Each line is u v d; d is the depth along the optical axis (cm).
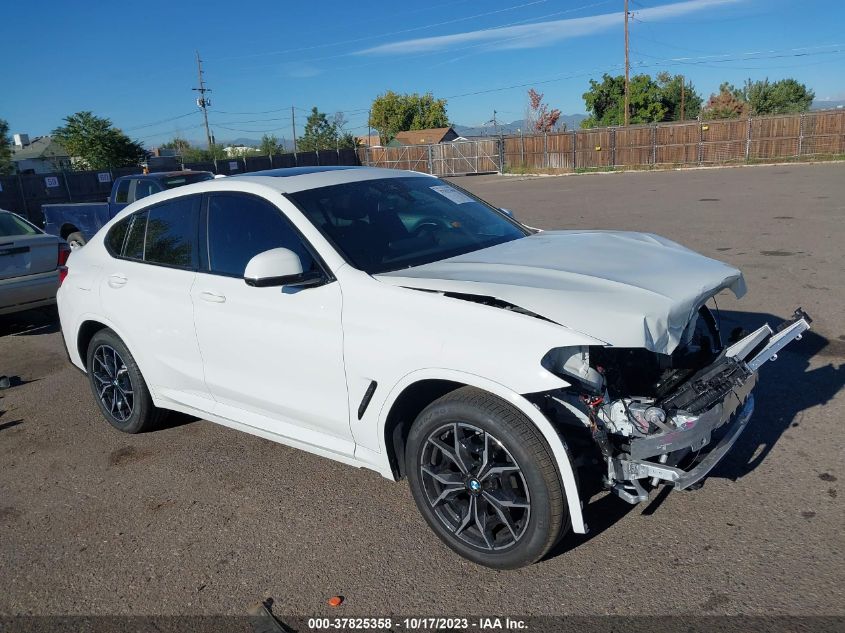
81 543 369
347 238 370
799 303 695
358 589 311
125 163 4144
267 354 378
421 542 343
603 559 316
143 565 344
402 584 312
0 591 333
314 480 416
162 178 1211
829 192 1672
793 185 1927
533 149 3997
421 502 330
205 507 394
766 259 909
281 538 356
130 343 466
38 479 449
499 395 289
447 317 307
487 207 466
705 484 372
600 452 308
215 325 403
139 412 485
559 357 290
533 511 288
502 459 303
